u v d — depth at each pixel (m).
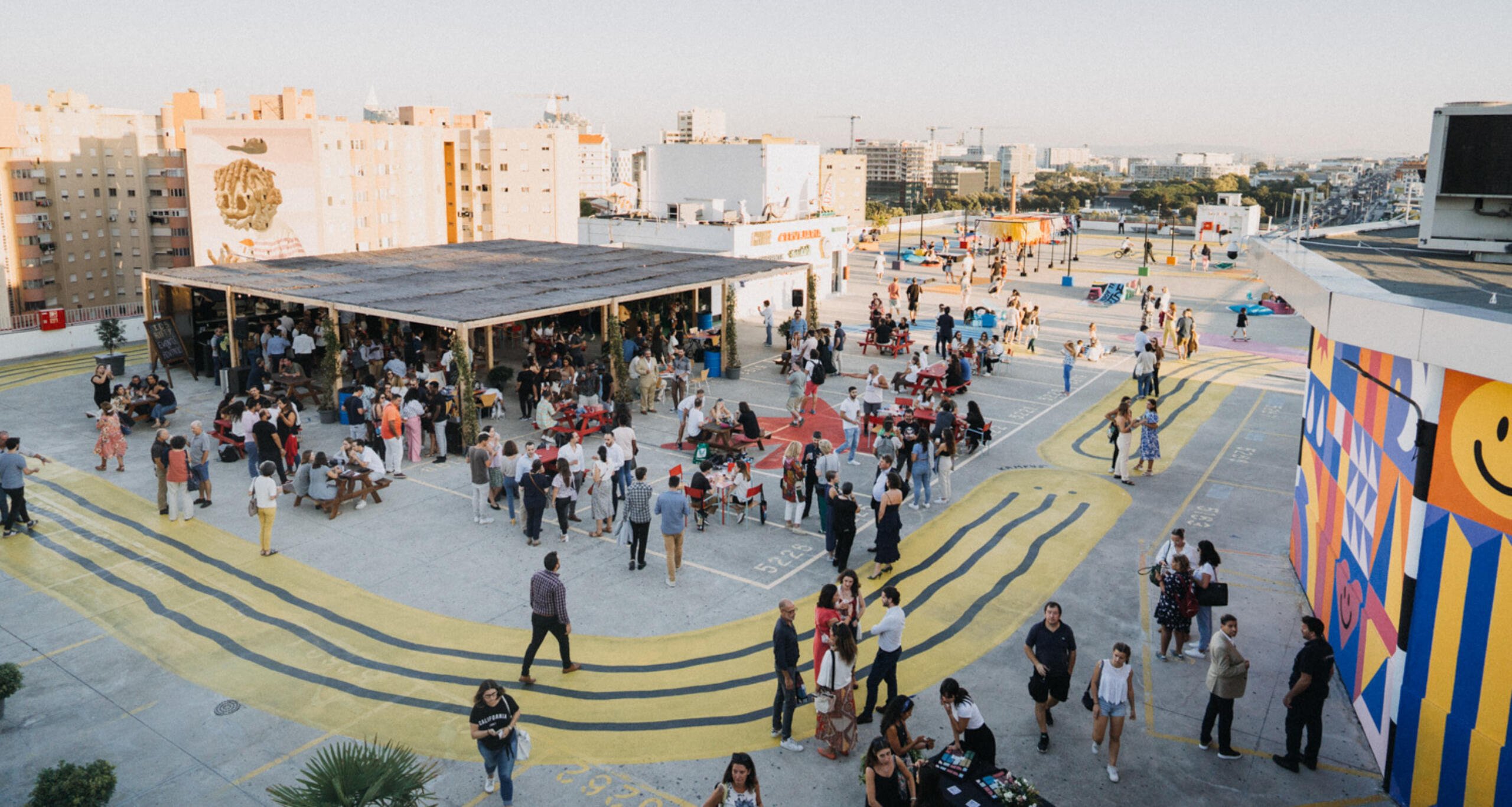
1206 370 32.31
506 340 35.72
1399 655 10.05
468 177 97.31
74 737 11.20
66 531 17.59
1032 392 28.95
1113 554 16.75
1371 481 11.49
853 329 39.84
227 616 14.31
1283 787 10.35
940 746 11.01
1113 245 80.31
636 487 15.42
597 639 13.62
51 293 96.12
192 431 18.52
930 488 19.47
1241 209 80.06
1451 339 8.48
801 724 11.61
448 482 20.34
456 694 12.22
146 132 98.81
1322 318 10.60
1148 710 11.86
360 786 8.55
